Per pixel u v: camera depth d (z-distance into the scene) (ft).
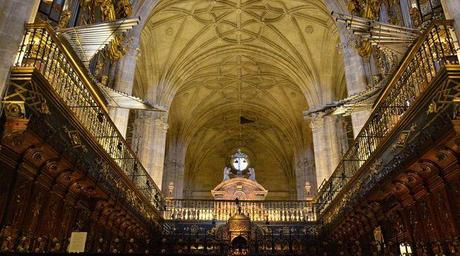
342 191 48.88
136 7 62.18
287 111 114.01
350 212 43.39
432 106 23.04
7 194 23.09
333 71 84.94
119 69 56.39
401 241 32.96
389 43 35.94
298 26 83.76
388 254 35.70
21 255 16.67
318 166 78.18
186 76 94.73
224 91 113.39
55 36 26.81
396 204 33.50
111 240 43.68
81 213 34.68
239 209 72.08
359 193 39.47
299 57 88.22
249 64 101.04
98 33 35.09
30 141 23.31
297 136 114.62
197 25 85.66
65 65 30.01
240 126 131.64
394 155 30.37
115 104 45.34
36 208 26.78
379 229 38.45
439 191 26.63
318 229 66.80
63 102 25.82
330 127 79.66
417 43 28.09
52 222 29.32
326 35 81.76
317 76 86.43
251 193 93.66
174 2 75.82
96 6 47.83
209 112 120.88
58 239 30.14
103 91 42.11
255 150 140.46
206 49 92.94
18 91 21.97
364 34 37.76
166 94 88.17
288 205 76.59
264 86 109.70
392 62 39.68
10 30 23.80
